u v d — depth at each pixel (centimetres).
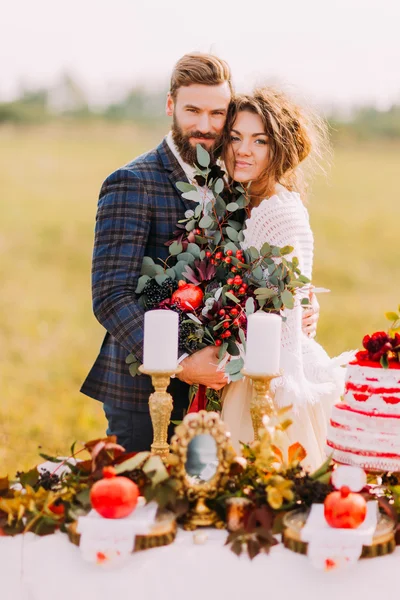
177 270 267
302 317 279
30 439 564
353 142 2197
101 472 200
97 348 965
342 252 1502
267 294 245
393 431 209
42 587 188
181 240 274
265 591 187
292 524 192
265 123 275
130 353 279
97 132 2428
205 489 198
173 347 214
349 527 187
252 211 268
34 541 195
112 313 266
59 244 1545
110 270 271
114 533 185
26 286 1279
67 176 2069
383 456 207
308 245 273
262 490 197
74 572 187
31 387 754
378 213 1725
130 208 273
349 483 196
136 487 192
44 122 2450
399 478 211
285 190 285
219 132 280
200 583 187
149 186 277
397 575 189
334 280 1370
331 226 1638
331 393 270
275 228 265
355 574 188
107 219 274
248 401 271
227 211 276
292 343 258
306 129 289
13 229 1619
